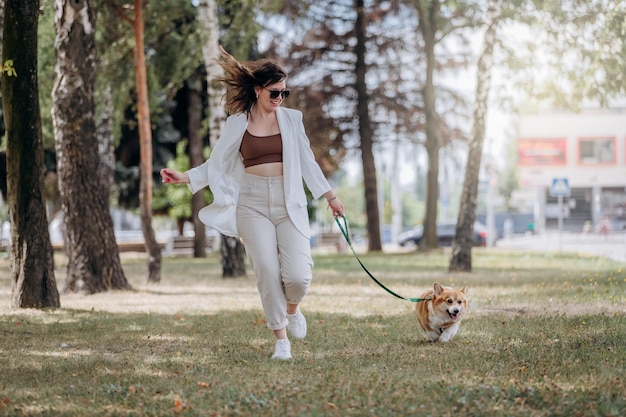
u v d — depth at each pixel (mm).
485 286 14812
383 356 7199
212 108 18406
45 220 11570
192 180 6734
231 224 6723
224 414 5086
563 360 6699
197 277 19203
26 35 10969
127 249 35156
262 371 6492
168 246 36188
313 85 31312
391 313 10711
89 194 14297
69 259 14406
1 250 31844
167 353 7617
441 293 7895
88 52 13945
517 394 5477
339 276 18594
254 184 6715
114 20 18703
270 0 23312
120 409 5273
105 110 23234
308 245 6816
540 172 59531
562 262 22953
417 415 4988
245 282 17266
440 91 30891
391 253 30500
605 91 18141
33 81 11102
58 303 11703
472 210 19109
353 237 56219
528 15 18125
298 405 5250
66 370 6750
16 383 6223
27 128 11180
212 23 18406
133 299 13273
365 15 30812
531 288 14008
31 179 11320
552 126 59219
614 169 58969
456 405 5230
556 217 67062
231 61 6707
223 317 10469
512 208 80312
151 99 21656
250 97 6730
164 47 21172
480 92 18875
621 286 13492
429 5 28750
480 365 6617
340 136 31859
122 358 7316
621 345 7398
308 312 10922
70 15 13766
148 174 17312
